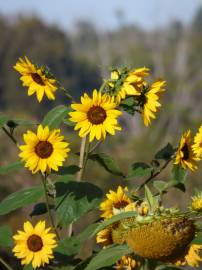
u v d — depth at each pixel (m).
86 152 2.65
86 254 4.41
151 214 2.27
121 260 2.47
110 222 2.29
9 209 2.58
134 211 2.31
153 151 9.15
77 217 2.55
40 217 5.48
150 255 2.27
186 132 2.69
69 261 2.54
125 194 2.61
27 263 2.59
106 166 2.70
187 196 6.99
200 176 7.13
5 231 2.65
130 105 2.65
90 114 2.60
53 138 2.58
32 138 2.57
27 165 2.56
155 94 2.66
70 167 2.62
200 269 4.08
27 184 6.70
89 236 2.50
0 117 2.64
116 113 2.59
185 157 2.68
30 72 2.66
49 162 2.57
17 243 2.61
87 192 2.57
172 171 2.71
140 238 2.26
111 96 2.63
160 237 2.25
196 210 2.34
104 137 2.60
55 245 2.55
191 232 2.27
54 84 2.69
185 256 2.48
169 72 24.89
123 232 2.34
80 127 2.60
